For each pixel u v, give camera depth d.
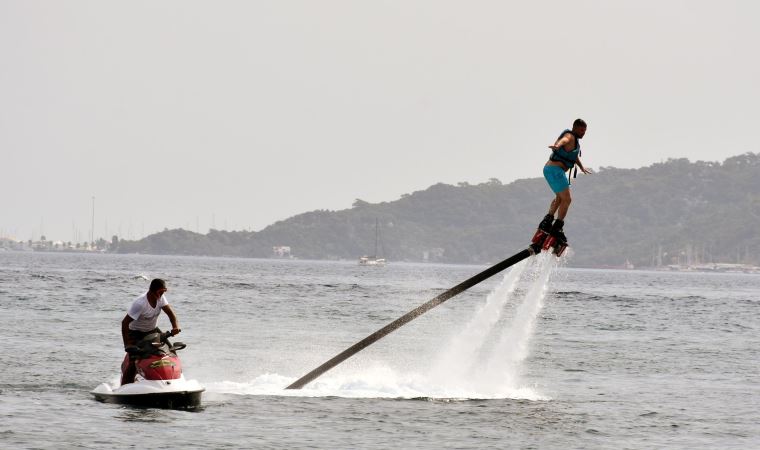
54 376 83.69
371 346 123.81
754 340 155.25
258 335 133.88
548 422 70.44
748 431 69.12
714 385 94.31
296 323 160.00
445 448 60.62
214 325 150.50
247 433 62.53
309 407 72.50
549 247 71.44
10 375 83.56
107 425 63.38
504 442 62.94
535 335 149.88
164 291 70.88
